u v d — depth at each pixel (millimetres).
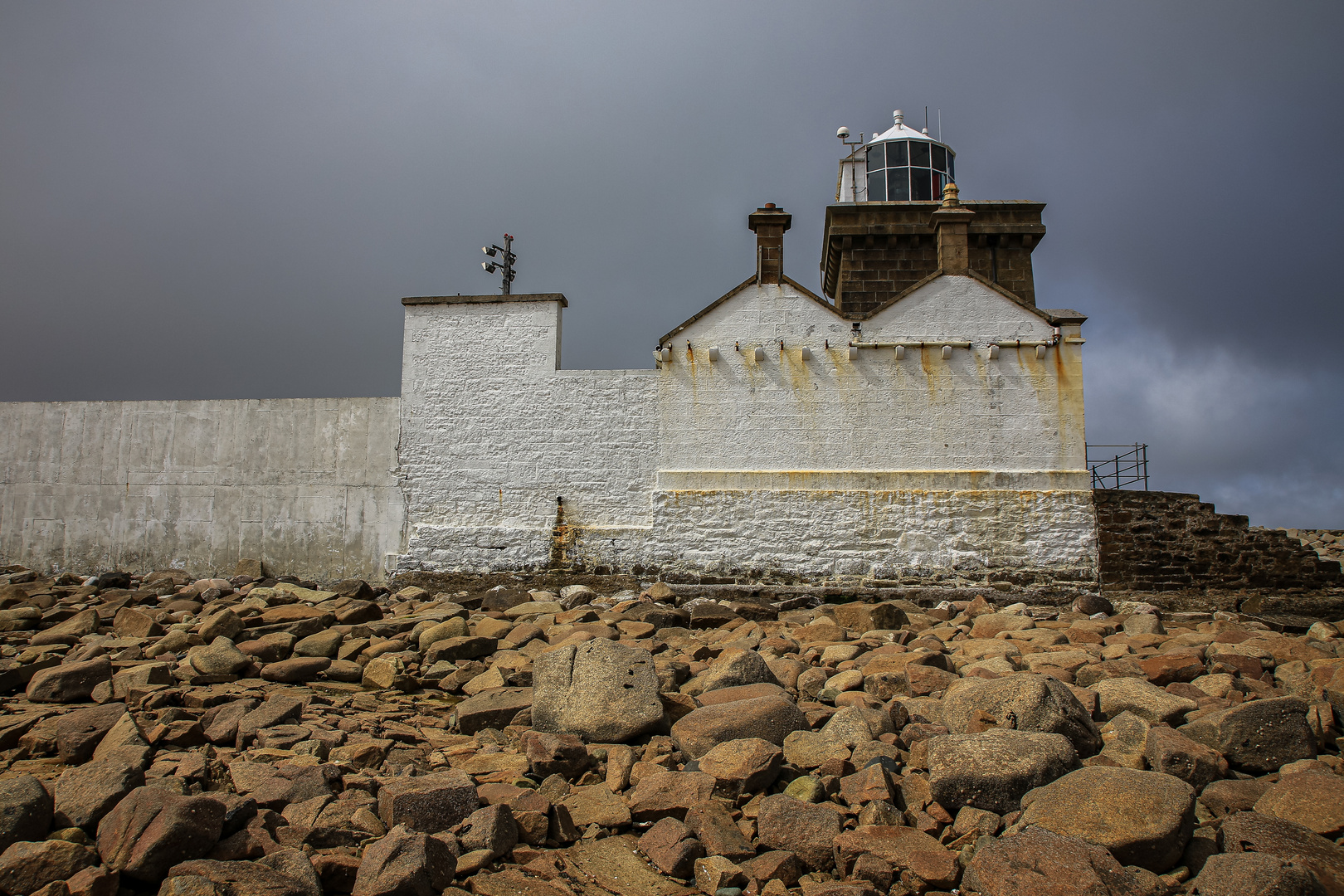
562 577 15500
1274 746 6719
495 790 6043
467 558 15773
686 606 14766
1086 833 5141
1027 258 19547
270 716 7398
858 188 23828
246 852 5012
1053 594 14672
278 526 16516
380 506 16266
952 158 24203
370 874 4727
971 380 15352
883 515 15133
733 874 5129
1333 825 5289
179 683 9094
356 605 12039
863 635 11391
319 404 16703
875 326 15578
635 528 15477
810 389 15555
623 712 7145
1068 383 15242
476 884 5008
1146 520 14852
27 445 17391
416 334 16531
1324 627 11703
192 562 16688
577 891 5043
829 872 5355
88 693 8453
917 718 7402
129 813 4891
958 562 14914
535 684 7715
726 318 15805
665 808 5848
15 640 11250
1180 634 11359
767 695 7488
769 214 15938
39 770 6414
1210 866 4828
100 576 15586
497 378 16250
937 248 18203
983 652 10039
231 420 16922
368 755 6805
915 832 5449
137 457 17094
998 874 4695
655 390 15859
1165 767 6238
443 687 9609
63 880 4523
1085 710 6863
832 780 6172
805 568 15133
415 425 16328
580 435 15930
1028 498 14977
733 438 15602
